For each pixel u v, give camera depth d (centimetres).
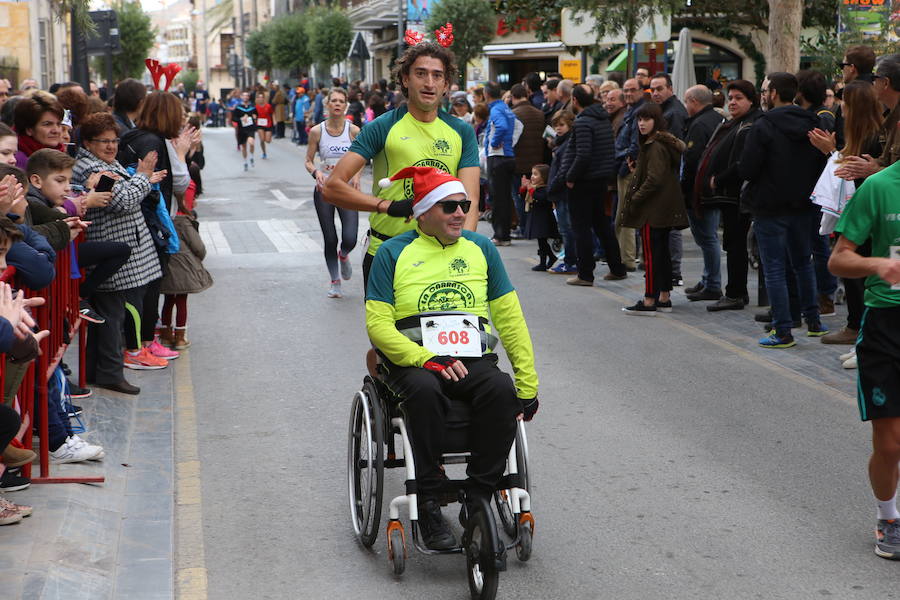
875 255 455
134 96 870
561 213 1204
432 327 448
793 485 552
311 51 4441
